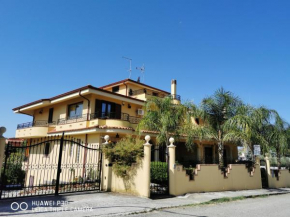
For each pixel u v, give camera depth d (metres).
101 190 11.29
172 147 11.41
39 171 20.53
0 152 7.84
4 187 11.81
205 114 15.27
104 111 20.16
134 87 27.84
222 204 9.75
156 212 7.79
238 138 14.63
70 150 18.50
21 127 24.83
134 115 22.89
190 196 10.84
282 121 17.89
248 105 16.16
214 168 13.12
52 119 23.38
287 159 27.27
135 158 10.77
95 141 17.28
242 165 15.01
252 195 12.28
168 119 14.45
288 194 14.52
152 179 12.63
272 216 7.82
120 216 7.11
